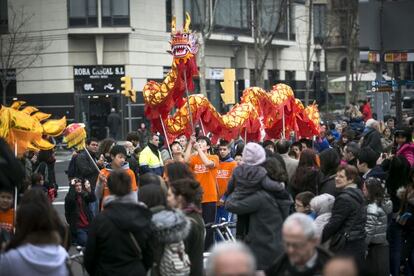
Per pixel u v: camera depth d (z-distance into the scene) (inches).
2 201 423.5
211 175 660.7
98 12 2258.9
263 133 912.9
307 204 468.1
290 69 3110.2
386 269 513.7
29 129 557.6
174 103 733.9
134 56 2308.1
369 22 838.5
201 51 1854.1
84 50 2298.2
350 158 628.1
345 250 454.9
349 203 452.1
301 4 3115.2
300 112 1021.8
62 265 331.3
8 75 2340.1
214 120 804.6
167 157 771.4
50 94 2298.2
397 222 567.2
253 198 446.3
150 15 2357.3
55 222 336.5
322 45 3024.1
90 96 2303.2
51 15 2281.0
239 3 2677.2
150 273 405.4
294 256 299.9
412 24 820.6
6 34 2310.5
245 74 2755.9
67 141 653.3
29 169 726.5
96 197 610.5
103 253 372.8
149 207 396.8
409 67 2546.8
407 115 1539.1
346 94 2790.4
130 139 858.8
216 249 251.9
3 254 326.0
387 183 569.3
